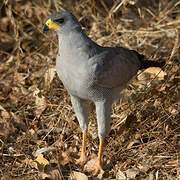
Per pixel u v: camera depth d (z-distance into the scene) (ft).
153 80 32.09
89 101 27.07
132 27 42.57
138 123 29.89
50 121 31.73
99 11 44.91
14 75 38.14
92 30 41.34
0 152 29.14
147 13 44.47
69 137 29.48
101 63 24.44
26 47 42.52
